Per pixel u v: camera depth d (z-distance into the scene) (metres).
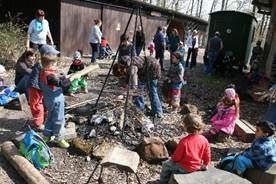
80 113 3.79
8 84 4.79
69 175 2.67
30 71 3.63
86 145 3.02
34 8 8.20
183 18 16.64
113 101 3.91
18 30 6.83
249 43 9.05
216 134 3.62
